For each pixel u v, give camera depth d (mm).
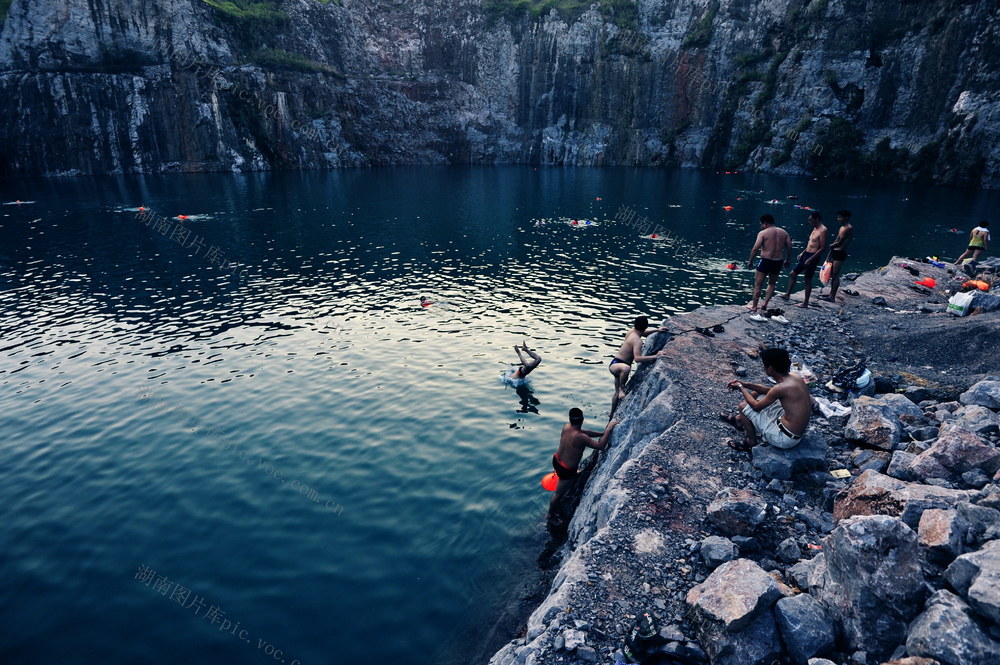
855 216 40219
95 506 10422
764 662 5188
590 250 31891
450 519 9945
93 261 28844
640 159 86188
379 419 13383
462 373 15867
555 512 10039
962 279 20203
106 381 15453
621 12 84312
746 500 7277
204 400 14391
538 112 90812
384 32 92375
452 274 27047
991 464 7164
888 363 12555
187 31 69312
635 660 5535
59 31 62625
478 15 90625
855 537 5312
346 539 9477
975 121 55781
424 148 92000
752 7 75500
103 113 65250
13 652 7434
